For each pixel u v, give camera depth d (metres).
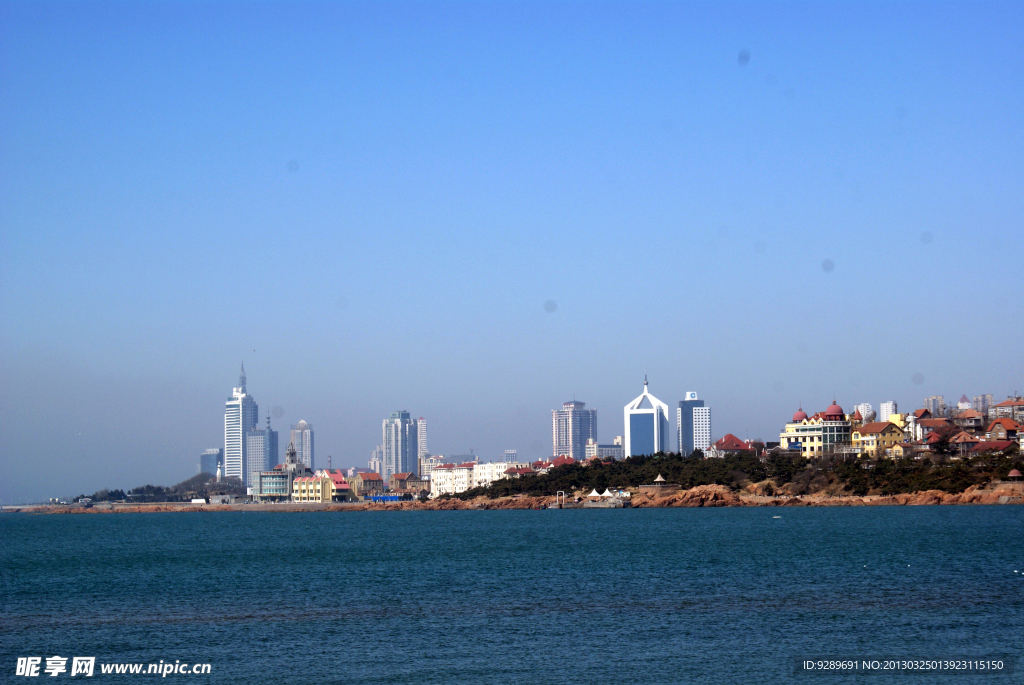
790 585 103.94
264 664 67.50
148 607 95.12
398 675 63.88
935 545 149.62
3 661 69.62
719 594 97.75
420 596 100.25
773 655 68.25
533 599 96.56
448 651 70.81
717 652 69.31
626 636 75.44
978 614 83.06
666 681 61.56
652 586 105.38
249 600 98.94
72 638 77.69
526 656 68.81
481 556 149.62
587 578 114.31
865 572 114.56
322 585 112.00
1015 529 182.00
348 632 78.69
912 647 70.12
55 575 131.50
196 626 82.44
